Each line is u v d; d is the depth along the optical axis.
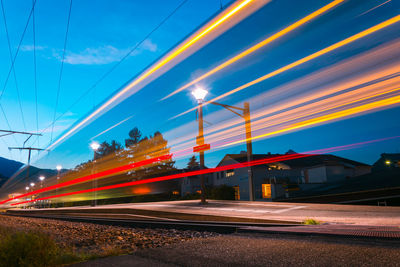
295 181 35.44
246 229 6.82
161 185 53.38
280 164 41.75
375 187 23.17
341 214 10.92
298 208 14.06
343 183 29.48
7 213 37.84
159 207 18.08
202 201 18.41
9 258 3.86
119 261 4.18
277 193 31.88
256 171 38.69
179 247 5.04
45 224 14.20
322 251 4.16
